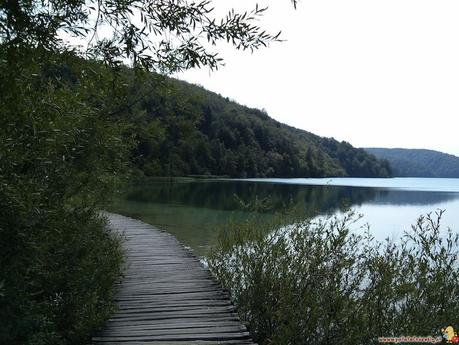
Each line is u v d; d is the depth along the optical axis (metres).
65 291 3.81
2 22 2.01
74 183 3.77
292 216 5.30
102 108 4.20
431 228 3.95
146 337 3.99
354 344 3.70
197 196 29.12
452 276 3.74
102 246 5.02
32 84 2.75
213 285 5.80
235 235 5.56
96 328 4.02
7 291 2.68
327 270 4.22
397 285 3.81
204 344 3.85
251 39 2.48
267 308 4.60
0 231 2.62
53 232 3.18
